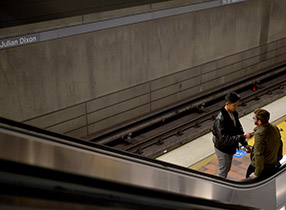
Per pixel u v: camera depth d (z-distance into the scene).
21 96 7.88
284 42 14.44
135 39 9.52
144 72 10.04
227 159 5.39
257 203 4.23
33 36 7.38
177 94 11.02
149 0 9.16
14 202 1.27
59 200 1.43
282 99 12.21
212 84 11.97
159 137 9.43
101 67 9.09
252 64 13.22
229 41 12.05
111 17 8.56
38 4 7.15
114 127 9.62
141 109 10.27
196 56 11.19
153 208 2.04
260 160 4.30
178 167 2.88
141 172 2.38
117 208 1.72
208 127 10.00
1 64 7.39
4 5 6.64
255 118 4.39
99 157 2.03
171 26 10.19
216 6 10.94
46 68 8.10
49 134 1.89
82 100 8.99
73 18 7.91
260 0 12.65
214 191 3.42
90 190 1.69
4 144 1.64
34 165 1.64
